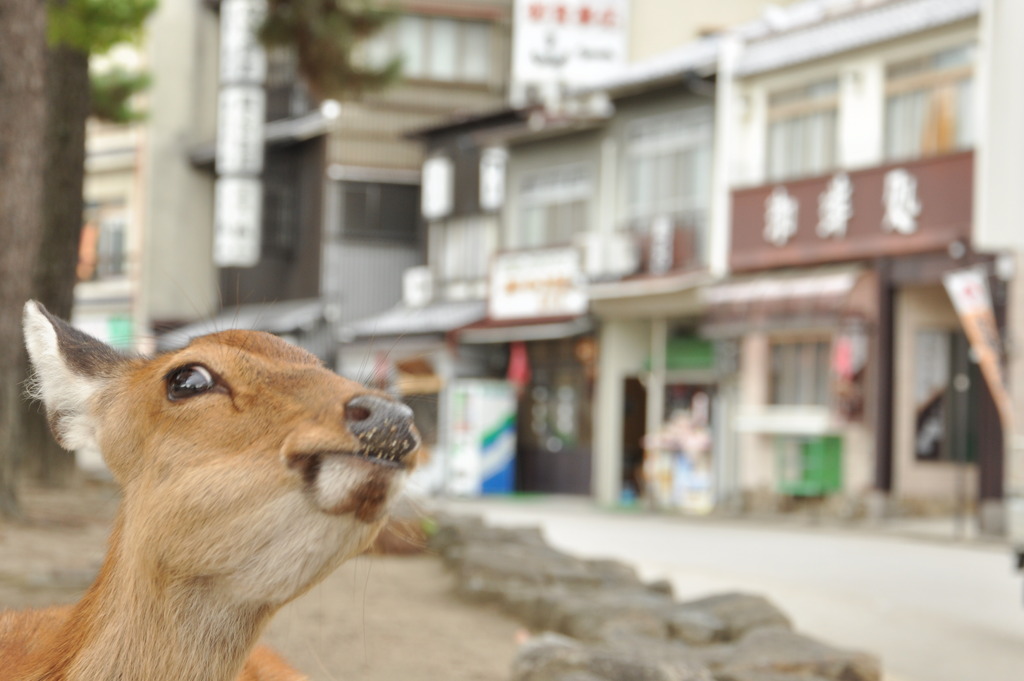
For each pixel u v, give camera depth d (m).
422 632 6.39
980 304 17.17
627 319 24.94
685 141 23.52
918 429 19.50
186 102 34.75
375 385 3.16
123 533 2.59
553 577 7.94
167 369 2.54
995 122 15.30
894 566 13.21
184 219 34.59
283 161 33.25
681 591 10.84
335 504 2.29
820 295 19.86
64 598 5.96
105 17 9.25
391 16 14.51
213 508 2.33
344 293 32.25
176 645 2.44
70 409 2.77
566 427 26.41
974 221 18.12
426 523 10.14
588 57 26.25
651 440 23.30
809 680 5.32
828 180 20.25
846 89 20.39
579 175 26.02
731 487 22.38
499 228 27.92
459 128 29.12
